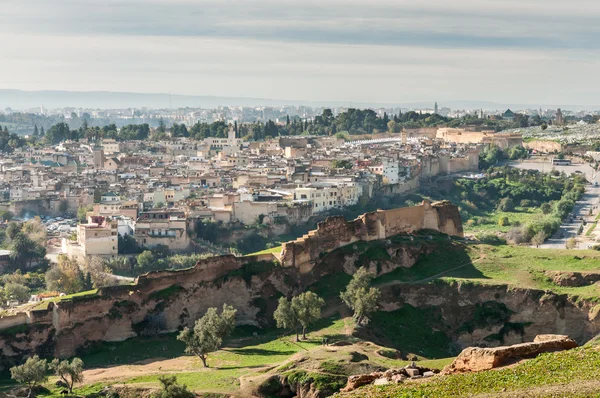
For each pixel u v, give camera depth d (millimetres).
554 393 137000
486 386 146250
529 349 164000
